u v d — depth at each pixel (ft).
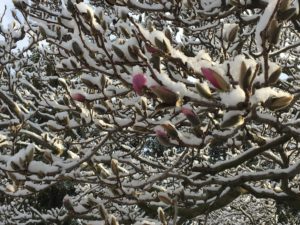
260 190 4.80
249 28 4.46
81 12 2.38
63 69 3.01
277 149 4.60
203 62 2.07
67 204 3.59
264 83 1.81
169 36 2.61
